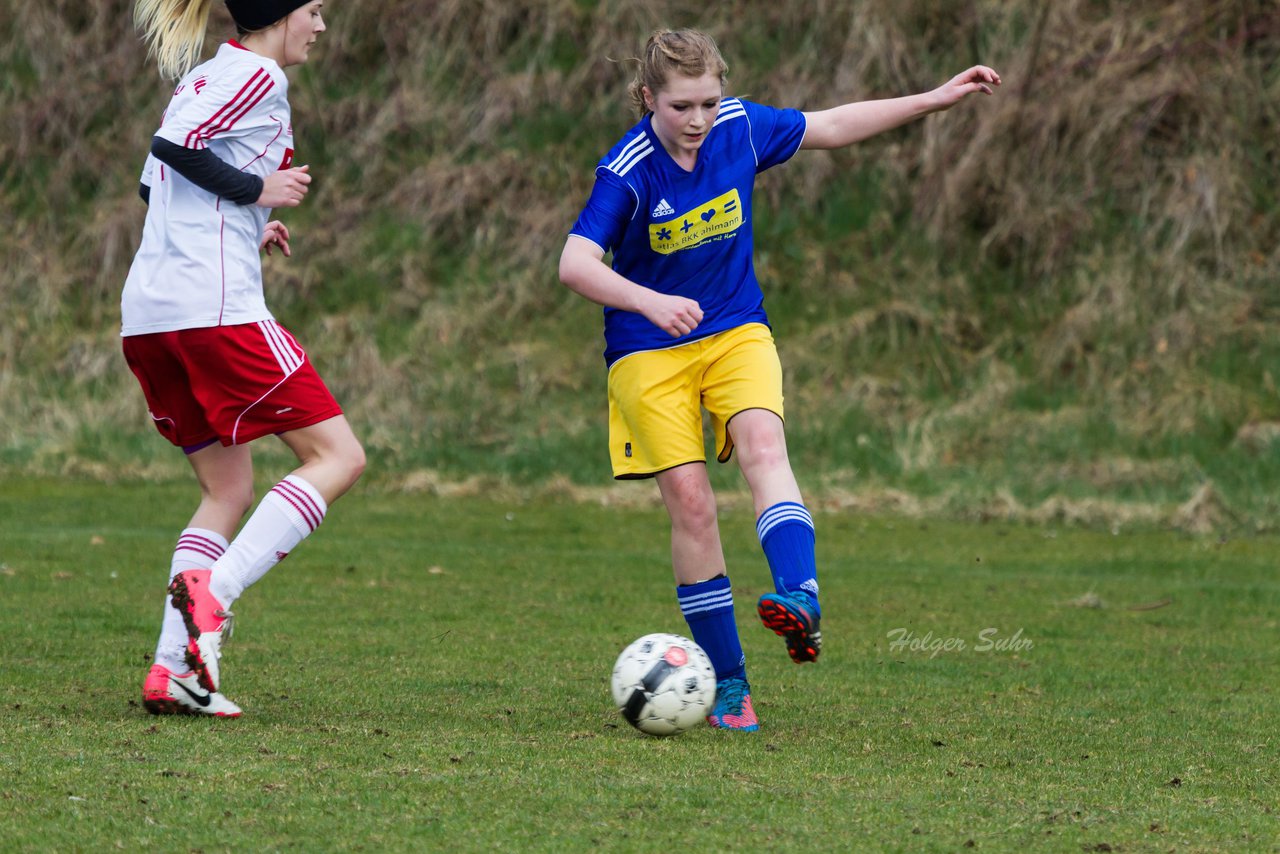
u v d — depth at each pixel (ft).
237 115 44.73
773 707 50.39
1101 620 76.48
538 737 42.45
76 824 31.01
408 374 156.15
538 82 183.62
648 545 104.27
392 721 44.62
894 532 113.09
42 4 196.13
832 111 50.24
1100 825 33.55
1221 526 115.24
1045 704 52.60
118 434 146.20
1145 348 146.00
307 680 52.54
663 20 182.80
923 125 170.71
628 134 46.19
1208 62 163.63
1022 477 129.39
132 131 186.80
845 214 167.84
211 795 33.58
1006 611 78.89
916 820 33.40
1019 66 164.25
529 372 155.84
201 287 44.98
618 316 47.44
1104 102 162.09
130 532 102.17
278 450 139.54
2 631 62.03
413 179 178.70
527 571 89.66
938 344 153.07
